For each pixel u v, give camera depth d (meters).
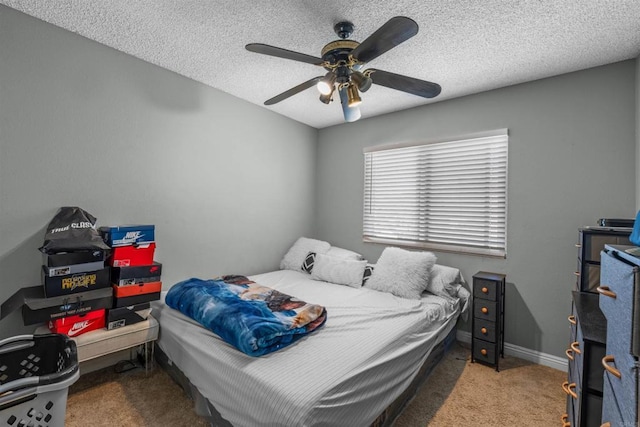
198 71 2.51
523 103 2.50
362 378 1.39
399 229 3.29
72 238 1.80
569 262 2.31
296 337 1.65
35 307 1.63
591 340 0.96
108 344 1.84
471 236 2.80
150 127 2.41
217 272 2.93
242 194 3.13
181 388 1.96
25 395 1.05
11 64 1.77
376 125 3.45
